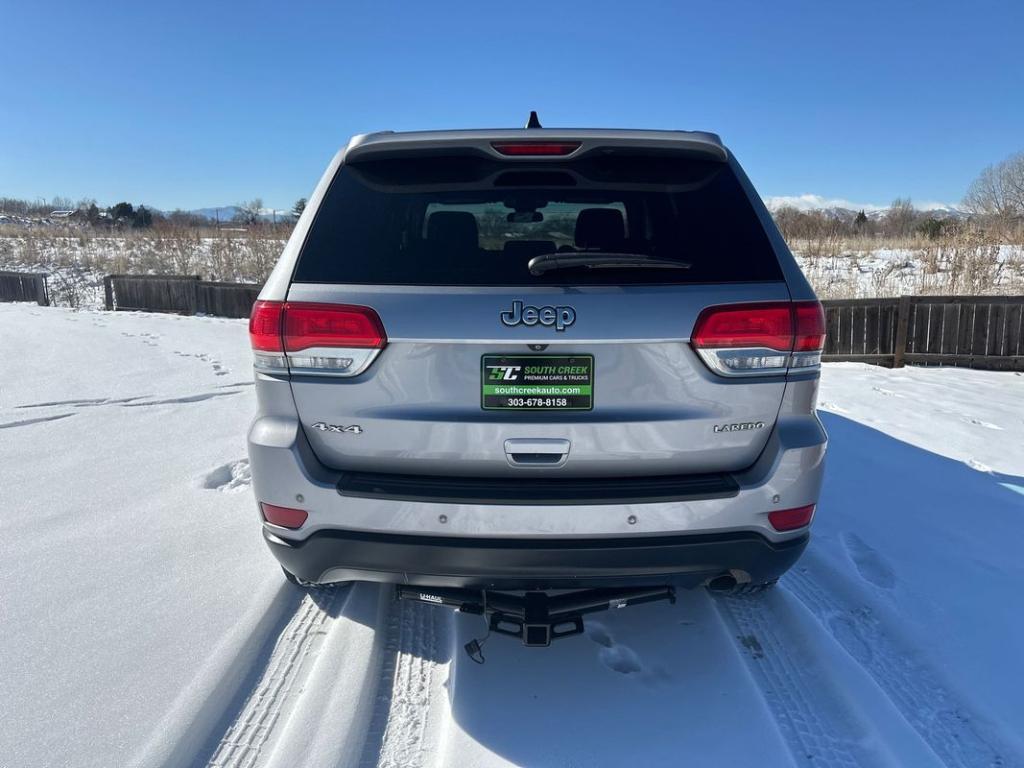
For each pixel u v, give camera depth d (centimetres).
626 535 205
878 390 743
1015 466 470
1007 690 235
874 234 2686
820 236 2245
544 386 204
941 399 693
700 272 210
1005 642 262
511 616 236
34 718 213
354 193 225
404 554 210
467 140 220
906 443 521
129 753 199
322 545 216
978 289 1225
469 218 225
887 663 252
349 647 251
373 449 212
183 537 346
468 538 205
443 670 242
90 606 279
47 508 385
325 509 212
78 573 307
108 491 413
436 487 206
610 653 252
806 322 213
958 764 204
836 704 226
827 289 1304
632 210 225
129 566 314
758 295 209
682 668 242
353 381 210
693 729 212
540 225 229
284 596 288
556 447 206
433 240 217
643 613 278
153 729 208
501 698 225
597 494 202
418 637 263
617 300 203
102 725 210
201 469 454
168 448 504
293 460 213
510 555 205
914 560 328
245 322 1402
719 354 206
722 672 240
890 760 200
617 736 209
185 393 692
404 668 243
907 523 370
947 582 307
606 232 224
